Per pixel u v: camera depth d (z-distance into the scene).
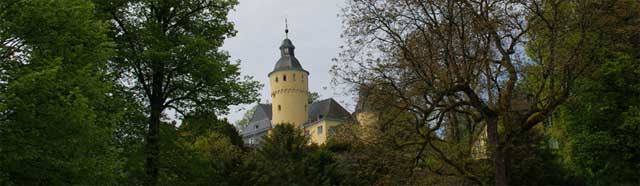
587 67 22.30
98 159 20.95
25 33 20.78
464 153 22.94
